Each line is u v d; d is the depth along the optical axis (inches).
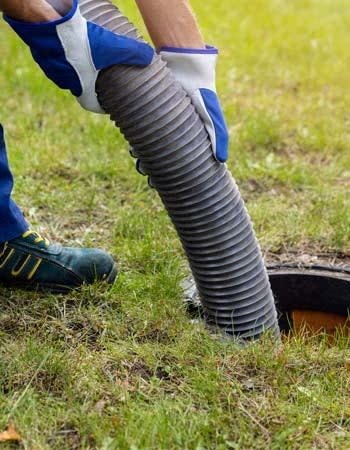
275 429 144.3
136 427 141.0
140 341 170.4
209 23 432.8
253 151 284.0
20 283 184.4
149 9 160.2
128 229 218.7
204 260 170.9
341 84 357.4
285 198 247.8
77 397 149.7
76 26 146.3
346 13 478.6
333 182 261.0
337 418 148.5
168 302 182.5
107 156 265.4
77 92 154.3
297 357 165.5
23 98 311.7
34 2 143.9
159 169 161.6
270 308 177.9
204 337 169.3
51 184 242.2
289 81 358.9
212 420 144.3
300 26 444.1
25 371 154.6
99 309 178.9
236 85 349.4
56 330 171.5
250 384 156.9
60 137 276.5
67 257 184.1
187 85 161.8
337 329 190.7
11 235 178.5
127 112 156.7
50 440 140.2
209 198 164.6
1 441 137.1
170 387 155.3
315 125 307.1
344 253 218.5
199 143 161.2
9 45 364.5
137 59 152.4
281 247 220.7
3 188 173.5
